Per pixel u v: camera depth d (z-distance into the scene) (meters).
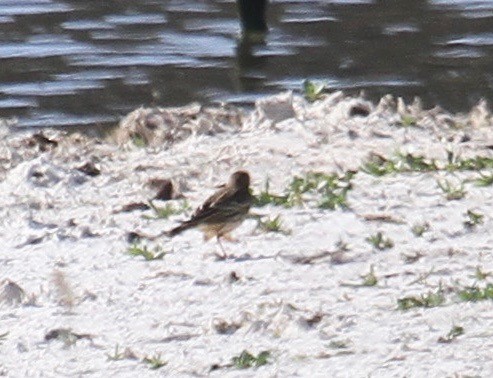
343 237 13.27
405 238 13.17
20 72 26.39
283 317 11.12
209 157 16.41
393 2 32.34
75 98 24.42
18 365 10.68
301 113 17.64
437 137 16.50
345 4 32.22
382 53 27.72
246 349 10.70
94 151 17.48
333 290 11.93
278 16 31.16
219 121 18.33
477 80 25.33
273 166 15.75
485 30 29.41
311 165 15.66
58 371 10.50
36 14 31.56
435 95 24.36
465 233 13.23
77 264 13.02
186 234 13.67
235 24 30.39
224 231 13.08
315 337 10.84
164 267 12.76
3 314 11.81
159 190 15.17
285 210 14.15
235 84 25.59
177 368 10.38
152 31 29.84
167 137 17.92
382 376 9.90
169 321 11.44
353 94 24.55
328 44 28.55
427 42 28.52
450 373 9.82
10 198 15.28
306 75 26.14
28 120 22.81
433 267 12.34
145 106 23.92
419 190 14.48
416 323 10.97
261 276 12.38
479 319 10.96
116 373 10.38
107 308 11.81
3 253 13.49
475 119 17.67
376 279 12.09
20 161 17.30
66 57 27.55
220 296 11.94
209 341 10.95
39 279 12.65
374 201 14.23
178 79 25.91
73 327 11.42
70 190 15.47
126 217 14.36
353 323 11.06
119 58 27.45
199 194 15.10
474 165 15.26
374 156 15.67
